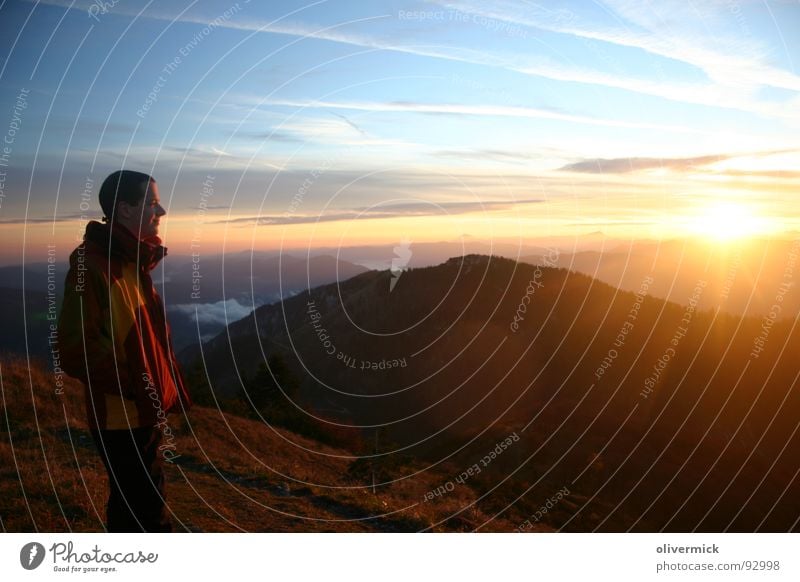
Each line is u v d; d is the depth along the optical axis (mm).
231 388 45750
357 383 53375
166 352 4633
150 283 4555
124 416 4262
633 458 30047
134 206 4395
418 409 52250
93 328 4078
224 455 12195
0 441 10062
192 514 7613
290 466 13273
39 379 14578
